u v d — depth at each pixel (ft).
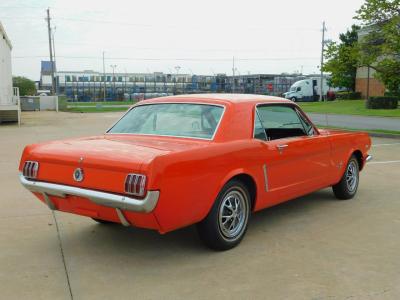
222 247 15.56
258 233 17.66
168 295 12.39
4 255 15.40
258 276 13.61
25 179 15.62
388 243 16.61
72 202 14.71
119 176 13.20
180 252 15.62
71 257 15.23
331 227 18.48
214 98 17.44
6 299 12.19
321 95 178.91
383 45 56.75
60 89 228.43
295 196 19.24
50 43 173.58
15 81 245.86
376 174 30.25
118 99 232.73
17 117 82.69
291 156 18.25
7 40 99.45
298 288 12.79
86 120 90.63
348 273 13.84
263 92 235.81
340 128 64.44
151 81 243.60
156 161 12.84
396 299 12.14
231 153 15.34
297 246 16.22
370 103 113.80
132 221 13.76
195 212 14.26
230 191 15.60
